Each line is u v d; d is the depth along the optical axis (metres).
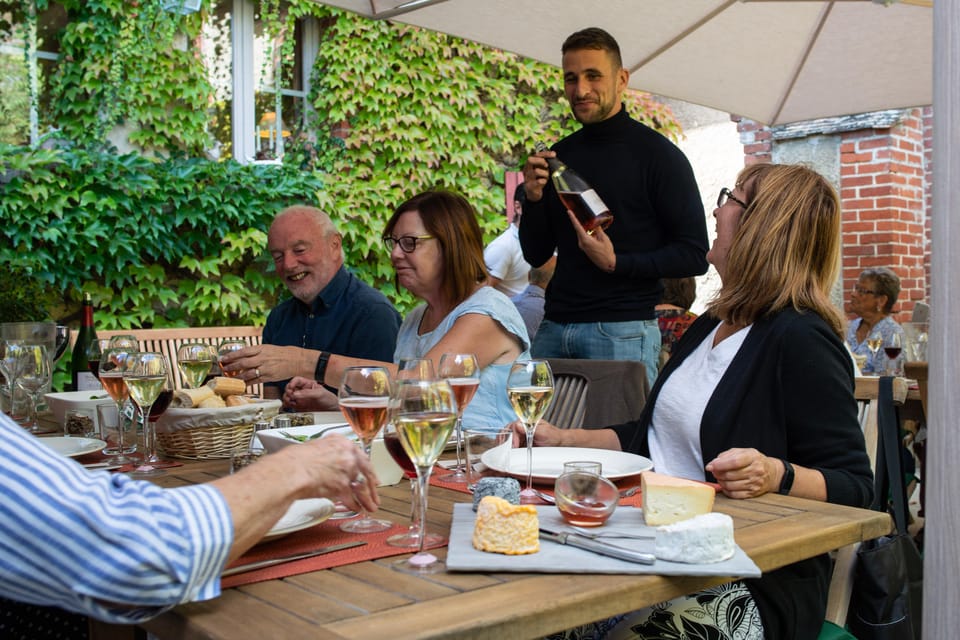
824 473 1.60
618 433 2.05
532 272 4.51
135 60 5.68
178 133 5.86
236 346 2.52
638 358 3.37
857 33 3.79
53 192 5.25
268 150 6.25
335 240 3.36
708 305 2.00
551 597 0.99
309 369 2.54
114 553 0.87
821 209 1.79
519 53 3.91
